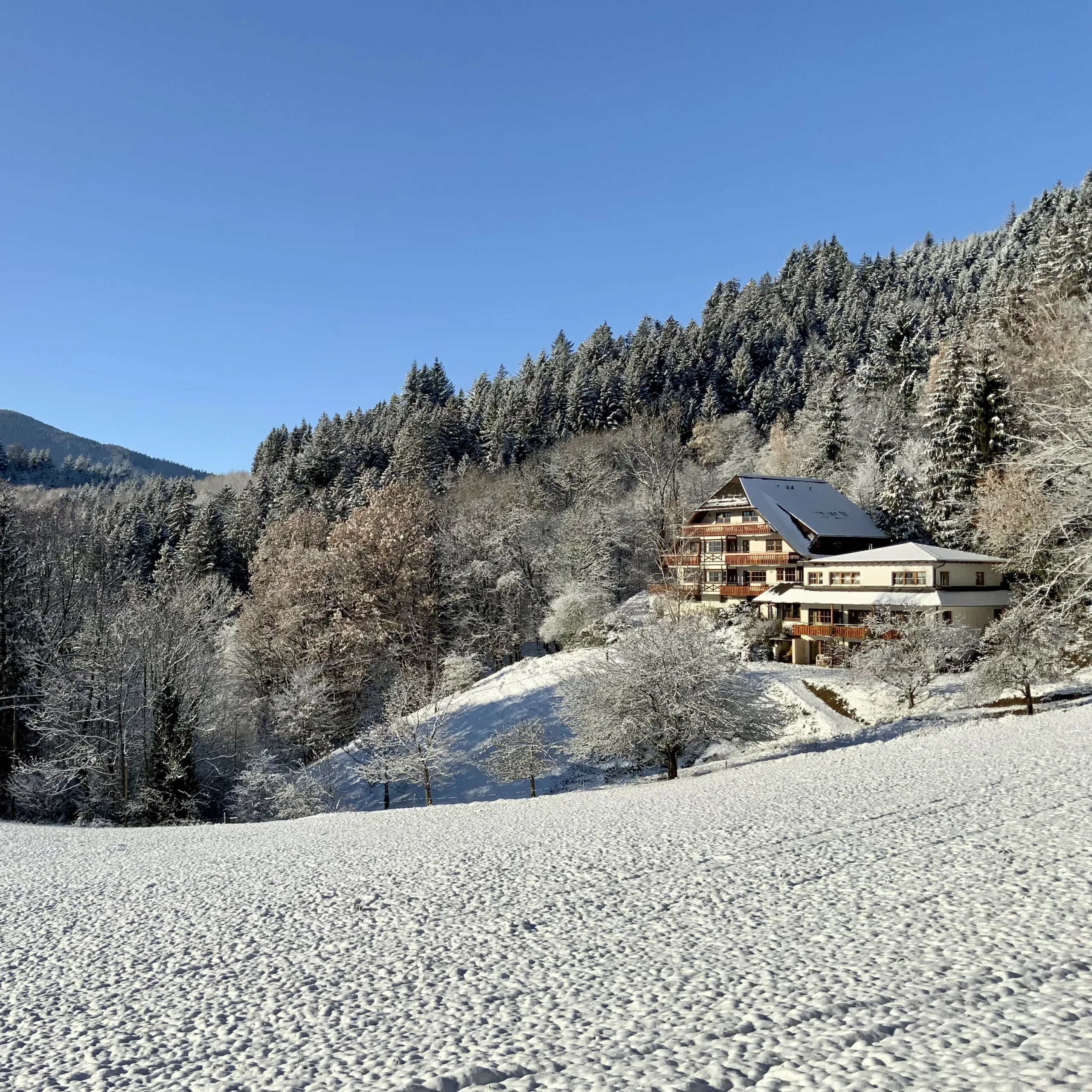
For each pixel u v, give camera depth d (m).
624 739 30.00
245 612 55.50
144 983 8.58
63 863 18.41
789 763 24.09
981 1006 5.67
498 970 7.93
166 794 34.31
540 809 21.48
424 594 59.06
